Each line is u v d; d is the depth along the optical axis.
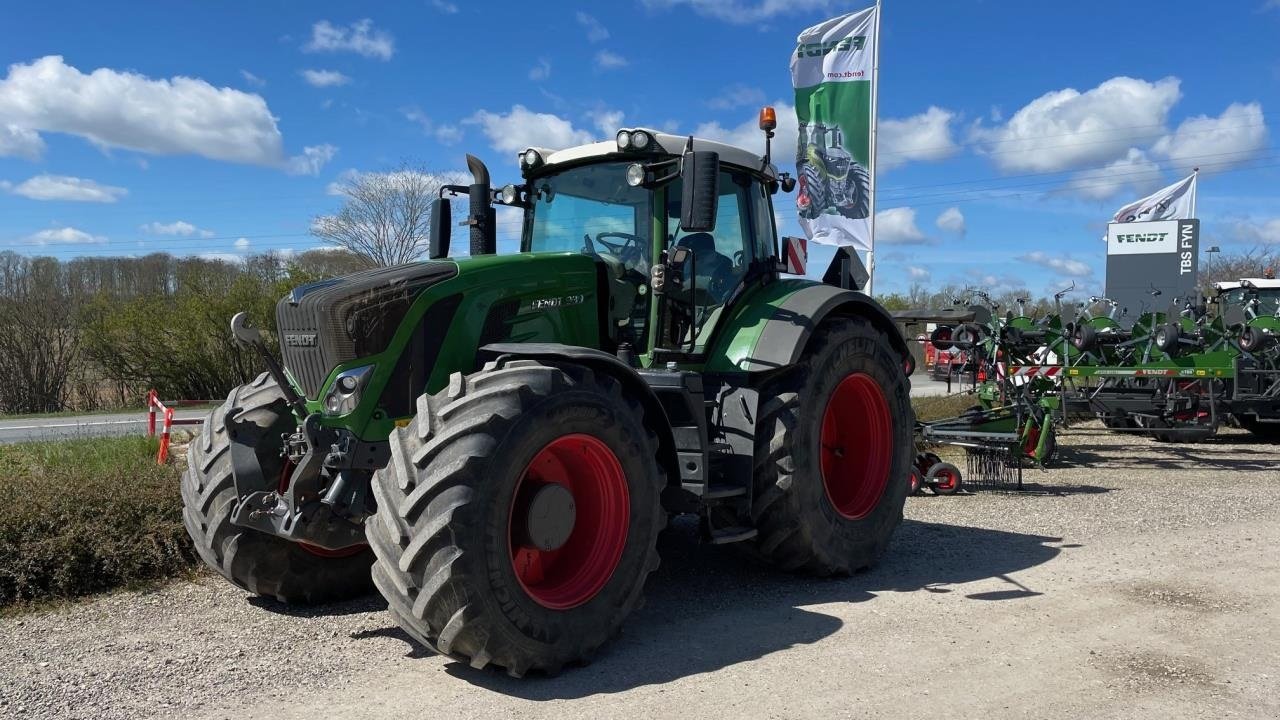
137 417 16.81
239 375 22.12
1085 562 5.28
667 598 4.59
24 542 4.61
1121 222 17.34
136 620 4.18
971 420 8.20
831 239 10.27
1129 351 10.30
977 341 8.39
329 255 26.20
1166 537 5.91
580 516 3.81
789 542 4.74
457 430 3.27
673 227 4.82
